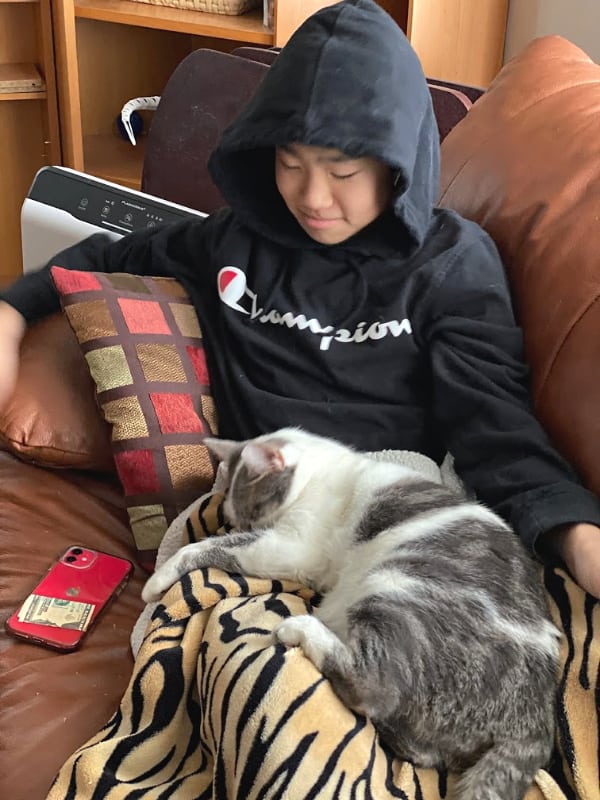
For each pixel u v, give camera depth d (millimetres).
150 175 1980
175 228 1482
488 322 1202
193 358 1332
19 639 1093
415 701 861
